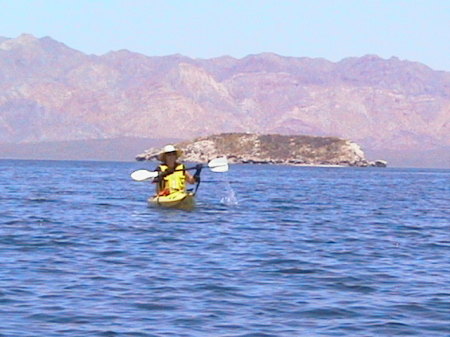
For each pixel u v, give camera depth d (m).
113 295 22.66
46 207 51.44
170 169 48.12
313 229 39.97
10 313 20.55
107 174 148.38
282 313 21.05
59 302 21.73
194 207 48.62
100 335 18.91
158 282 24.47
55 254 29.56
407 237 37.31
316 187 101.38
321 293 23.39
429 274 26.64
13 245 31.80
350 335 19.22
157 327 19.61
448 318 20.70
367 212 53.12
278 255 30.11
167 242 33.22
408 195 82.50
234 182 114.38
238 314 20.89
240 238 35.09
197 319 20.36
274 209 52.72
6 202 56.19
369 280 25.38
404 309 21.59
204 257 29.31
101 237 34.59
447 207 61.28
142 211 47.69
